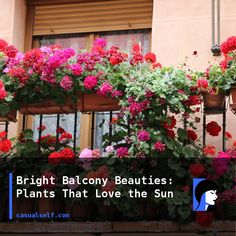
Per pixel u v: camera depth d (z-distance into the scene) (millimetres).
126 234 6691
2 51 7191
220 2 7625
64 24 8219
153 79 6773
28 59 6984
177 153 6754
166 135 6781
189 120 7262
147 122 6770
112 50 7000
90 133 7812
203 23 7633
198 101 6816
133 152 6734
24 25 8258
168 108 6867
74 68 6879
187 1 7730
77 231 6656
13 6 8125
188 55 7570
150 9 8055
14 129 7824
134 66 6980
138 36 8039
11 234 6859
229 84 6766
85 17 8195
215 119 7324
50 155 6852
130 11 8102
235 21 7555
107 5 8172
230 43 6859
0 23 8109
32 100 7090
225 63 6840
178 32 7656
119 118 6938
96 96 6988
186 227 6547
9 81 7043
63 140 7289
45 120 7988
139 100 6711
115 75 6879
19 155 7043
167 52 7625
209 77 6824
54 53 6965
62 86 6871
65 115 7945
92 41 8156
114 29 8094
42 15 8289
